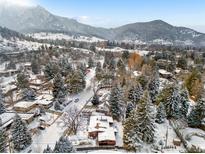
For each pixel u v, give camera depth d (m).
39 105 70.25
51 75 97.00
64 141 38.34
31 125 58.53
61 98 73.06
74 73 86.06
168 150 44.25
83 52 173.00
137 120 45.78
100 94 82.94
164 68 107.44
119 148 46.00
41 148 47.62
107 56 139.00
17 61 148.38
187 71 99.06
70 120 59.66
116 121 60.31
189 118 54.62
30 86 90.31
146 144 46.28
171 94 57.50
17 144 46.81
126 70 102.75
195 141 47.00
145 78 77.19
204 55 141.38
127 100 66.50
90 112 66.50
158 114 55.59
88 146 46.31
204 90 68.94
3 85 93.06
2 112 64.12
